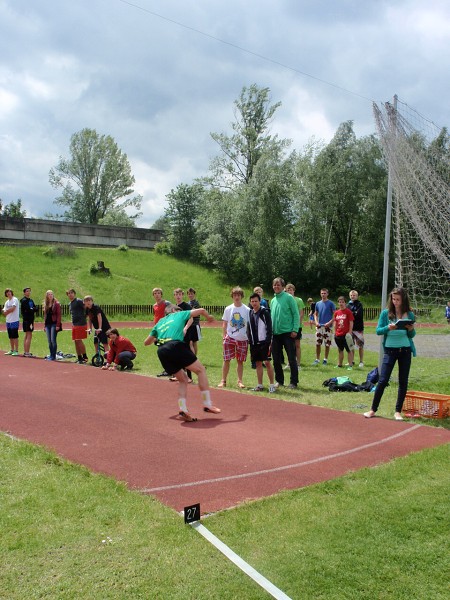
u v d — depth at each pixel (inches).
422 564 141.8
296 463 220.7
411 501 178.4
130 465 215.9
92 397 351.9
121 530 156.1
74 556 141.9
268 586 127.6
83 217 2637.8
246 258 1753.2
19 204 2475.4
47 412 306.5
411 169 444.8
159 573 135.0
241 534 156.9
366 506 175.0
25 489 184.5
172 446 242.8
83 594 126.2
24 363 515.5
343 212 1892.2
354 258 1862.7
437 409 299.6
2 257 1362.0
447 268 451.8
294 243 1811.0
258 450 238.2
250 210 1733.5
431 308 452.1
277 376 406.6
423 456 224.7
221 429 273.3
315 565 141.0
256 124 1983.3
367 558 144.2
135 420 290.0
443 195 462.9
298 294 1749.5
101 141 2571.4
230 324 390.3
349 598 128.3
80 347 523.2
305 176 1825.8
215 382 418.3
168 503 177.8
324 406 331.3
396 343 300.2
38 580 131.1
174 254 1766.7
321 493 186.5
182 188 1792.6
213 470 211.2
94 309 503.8
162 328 297.0
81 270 1429.6
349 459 226.5
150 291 1418.6
